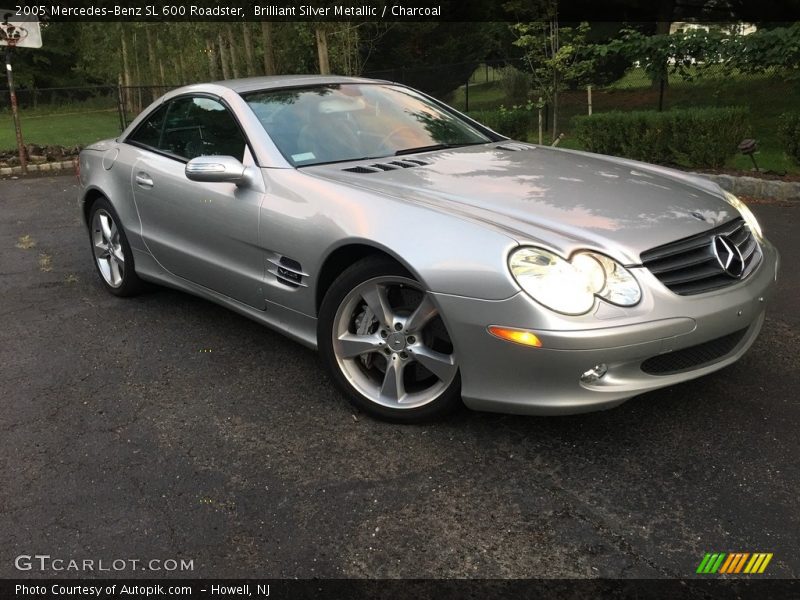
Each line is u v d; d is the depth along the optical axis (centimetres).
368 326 323
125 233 478
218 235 390
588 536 247
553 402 274
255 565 239
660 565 232
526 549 242
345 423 326
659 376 286
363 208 315
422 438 310
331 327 327
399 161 375
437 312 292
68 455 308
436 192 323
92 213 516
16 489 284
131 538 254
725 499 262
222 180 361
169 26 2516
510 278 268
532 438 307
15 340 439
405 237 295
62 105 1922
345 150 386
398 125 421
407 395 319
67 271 585
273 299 364
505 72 1552
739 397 335
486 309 273
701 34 1027
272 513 265
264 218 355
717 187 372
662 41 1051
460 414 328
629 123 909
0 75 4075
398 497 271
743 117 866
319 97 421
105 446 314
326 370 338
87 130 1914
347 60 1559
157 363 399
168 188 423
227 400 353
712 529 247
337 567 237
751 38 970
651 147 895
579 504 263
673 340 275
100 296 518
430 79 1619
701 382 351
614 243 280
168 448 311
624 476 279
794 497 262
